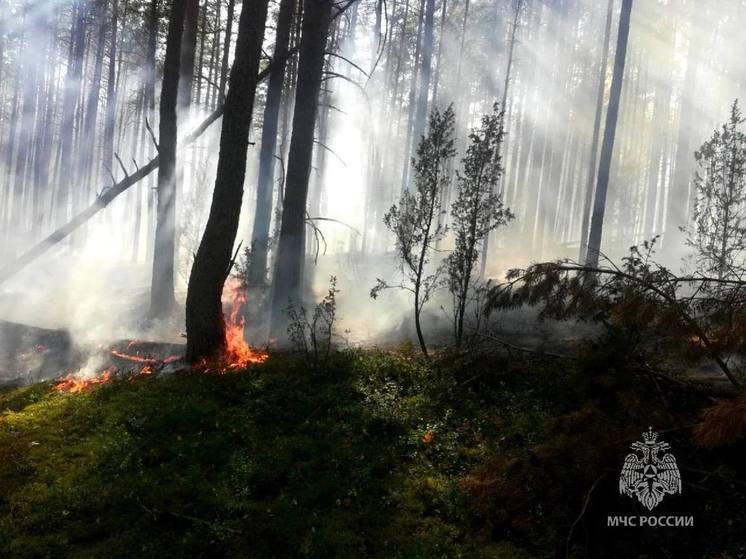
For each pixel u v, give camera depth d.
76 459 5.87
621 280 5.42
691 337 4.79
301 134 10.60
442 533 4.70
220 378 7.51
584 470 4.54
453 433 6.01
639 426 4.69
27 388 8.15
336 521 4.89
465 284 8.23
